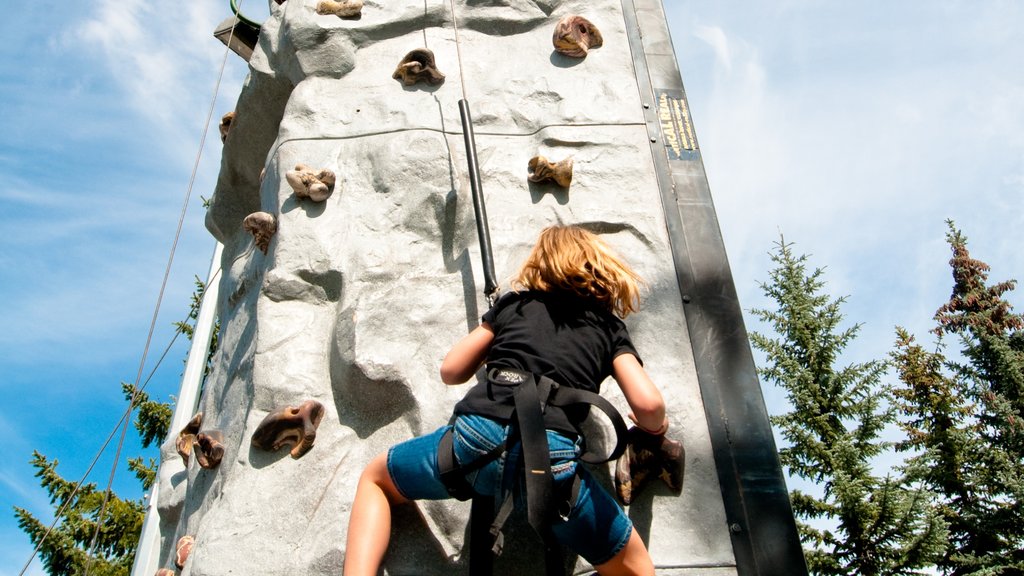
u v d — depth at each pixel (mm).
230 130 4152
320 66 3514
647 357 2615
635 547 1907
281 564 2223
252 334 2955
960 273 11742
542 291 2182
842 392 9039
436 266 2826
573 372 2002
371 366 2510
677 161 3158
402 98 3326
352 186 3068
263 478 2420
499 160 3109
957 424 10234
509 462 1870
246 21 5293
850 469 8312
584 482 1909
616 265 2256
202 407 3371
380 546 1923
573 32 3482
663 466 2340
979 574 7914
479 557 1979
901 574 7648
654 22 3703
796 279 9969
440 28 3605
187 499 2990
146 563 4426
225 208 4363
